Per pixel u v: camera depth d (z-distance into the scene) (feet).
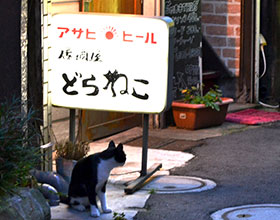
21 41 24.80
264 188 27.71
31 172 24.52
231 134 38.37
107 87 27.73
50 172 25.81
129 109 27.73
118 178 28.86
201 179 29.12
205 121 39.52
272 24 46.96
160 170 30.50
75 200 24.38
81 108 27.94
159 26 27.14
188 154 33.53
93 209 23.90
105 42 27.55
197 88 42.63
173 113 39.73
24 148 21.59
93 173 23.70
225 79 47.70
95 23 27.53
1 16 24.77
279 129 39.86
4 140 20.98
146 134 28.40
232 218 23.73
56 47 27.78
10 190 20.79
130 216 23.95
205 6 47.65
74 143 27.40
